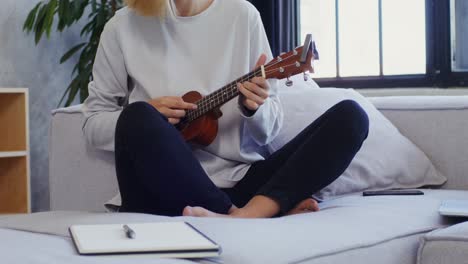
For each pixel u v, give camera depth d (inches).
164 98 70.3
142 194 60.2
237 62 75.5
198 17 75.9
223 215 60.7
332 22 132.3
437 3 117.0
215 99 69.5
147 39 76.3
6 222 57.7
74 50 138.2
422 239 51.0
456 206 61.7
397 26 124.8
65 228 51.3
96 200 81.5
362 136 65.6
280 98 85.9
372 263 50.1
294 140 71.0
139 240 43.3
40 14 134.1
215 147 73.4
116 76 77.3
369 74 128.5
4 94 129.5
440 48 117.0
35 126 144.3
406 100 91.4
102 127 73.5
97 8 150.8
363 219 56.5
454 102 87.6
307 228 50.9
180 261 41.2
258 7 135.3
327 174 63.5
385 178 81.6
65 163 83.7
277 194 62.1
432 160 88.0
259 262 42.4
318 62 134.1
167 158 60.1
